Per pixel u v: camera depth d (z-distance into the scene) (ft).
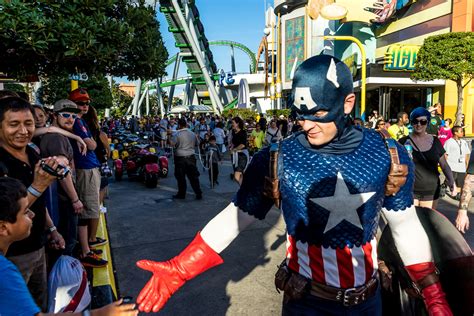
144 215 22.81
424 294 5.66
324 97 5.03
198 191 27.04
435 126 28.04
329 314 5.42
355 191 5.19
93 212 14.39
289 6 179.52
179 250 16.97
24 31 12.68
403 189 5.43
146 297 5.53
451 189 15.25
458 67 57.77
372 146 5.39
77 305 9.02
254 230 19.47
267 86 187.32
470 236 17.54
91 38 14.10
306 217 5.32
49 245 10.00
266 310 11.85
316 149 5.43
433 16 83.76
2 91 11.20
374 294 5.59
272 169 5.38
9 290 4.13
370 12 98.32
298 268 5.62
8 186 5.71
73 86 29.27
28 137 7.91
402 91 88.69
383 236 6.41
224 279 14.03
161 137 62.64
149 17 18.72
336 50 123.95
